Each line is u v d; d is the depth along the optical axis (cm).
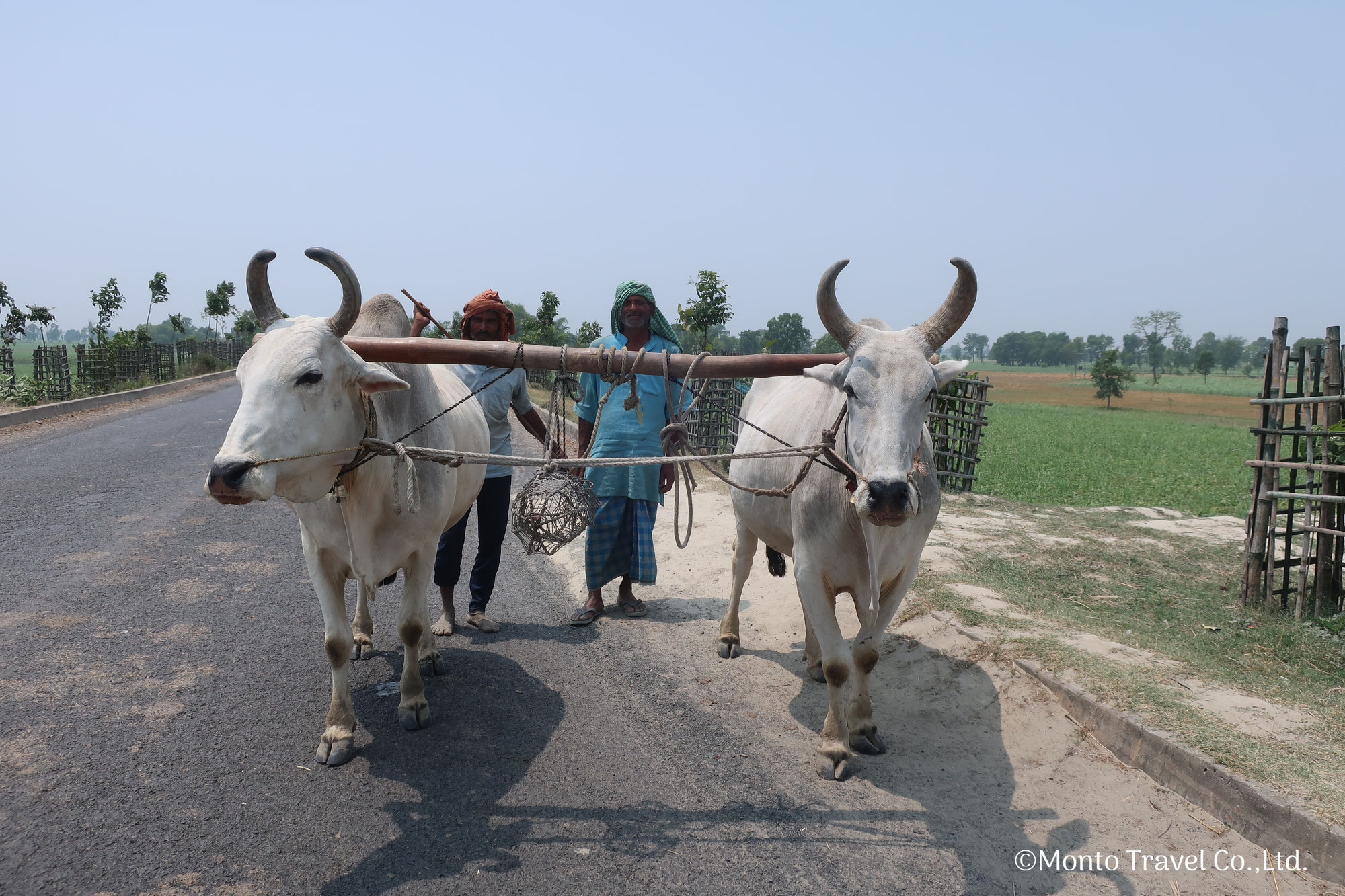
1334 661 478
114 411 1831
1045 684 425
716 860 313
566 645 536
